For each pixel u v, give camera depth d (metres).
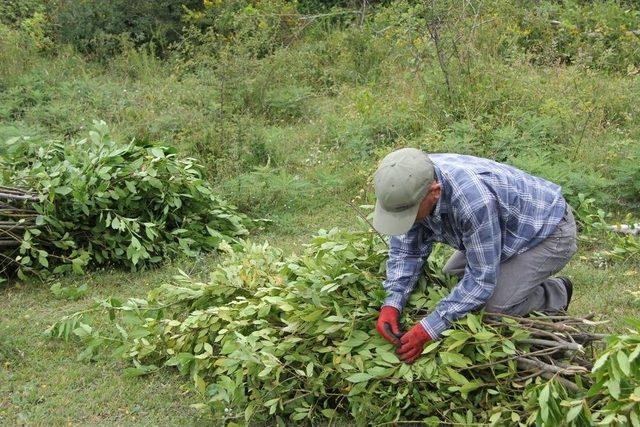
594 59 10.30
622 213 6.80
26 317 5.18
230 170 7.73
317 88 10.57
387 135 8.27
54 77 10.48
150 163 6.05
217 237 6.27
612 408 3.29
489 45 9.91
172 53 11.52
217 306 4.63
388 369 3.82
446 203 3.62
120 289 5.69
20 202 5.88
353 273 4.14
